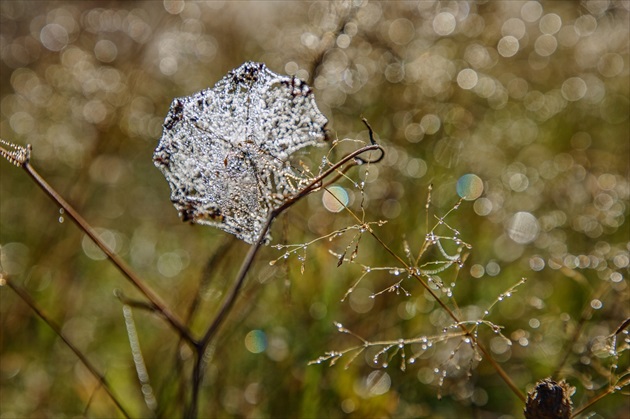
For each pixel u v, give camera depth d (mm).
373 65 767
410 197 739
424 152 776
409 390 679
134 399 669
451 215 749
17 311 727
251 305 695
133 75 871
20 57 1048
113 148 849
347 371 668
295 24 824
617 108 911
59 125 869
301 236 703
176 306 703
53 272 753
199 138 561
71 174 842
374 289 705
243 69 564
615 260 691
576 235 759
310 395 658
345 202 685
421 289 702
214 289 689
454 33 892
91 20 1037
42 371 709
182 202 561
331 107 744
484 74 879
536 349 687
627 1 1053
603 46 1001
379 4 778
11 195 840
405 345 687
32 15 1081
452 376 682
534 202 793
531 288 727
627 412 656
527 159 846
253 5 872
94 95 869
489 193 773
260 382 675
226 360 680
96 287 778
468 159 786
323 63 716
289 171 563
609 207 763
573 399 669
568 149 857
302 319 695
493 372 688
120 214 862
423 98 785
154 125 857
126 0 1052
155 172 900
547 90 944
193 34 887
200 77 863
